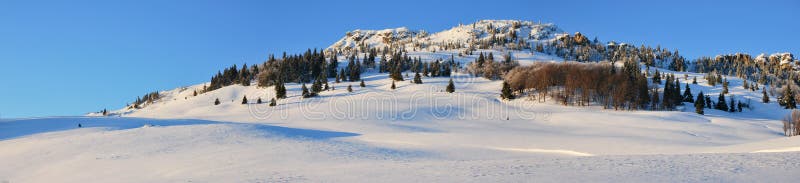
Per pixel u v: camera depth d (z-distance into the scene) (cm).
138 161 2894
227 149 3325
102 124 5762
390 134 4953
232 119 9162
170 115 11944
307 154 3020
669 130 6556
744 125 7581
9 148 3666
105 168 2712
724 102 12369
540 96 12169
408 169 1956
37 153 3297
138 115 13112
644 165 1802
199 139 3869
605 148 3484
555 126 7544
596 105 11088
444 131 6066
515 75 13875
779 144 2869
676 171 1628
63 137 4216
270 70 17200
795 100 13912
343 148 3347
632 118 8250
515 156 3009
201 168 2523
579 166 1831
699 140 4941
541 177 1590
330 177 1830
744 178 1457
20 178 2623
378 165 2220
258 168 2406
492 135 5100
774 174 1498
